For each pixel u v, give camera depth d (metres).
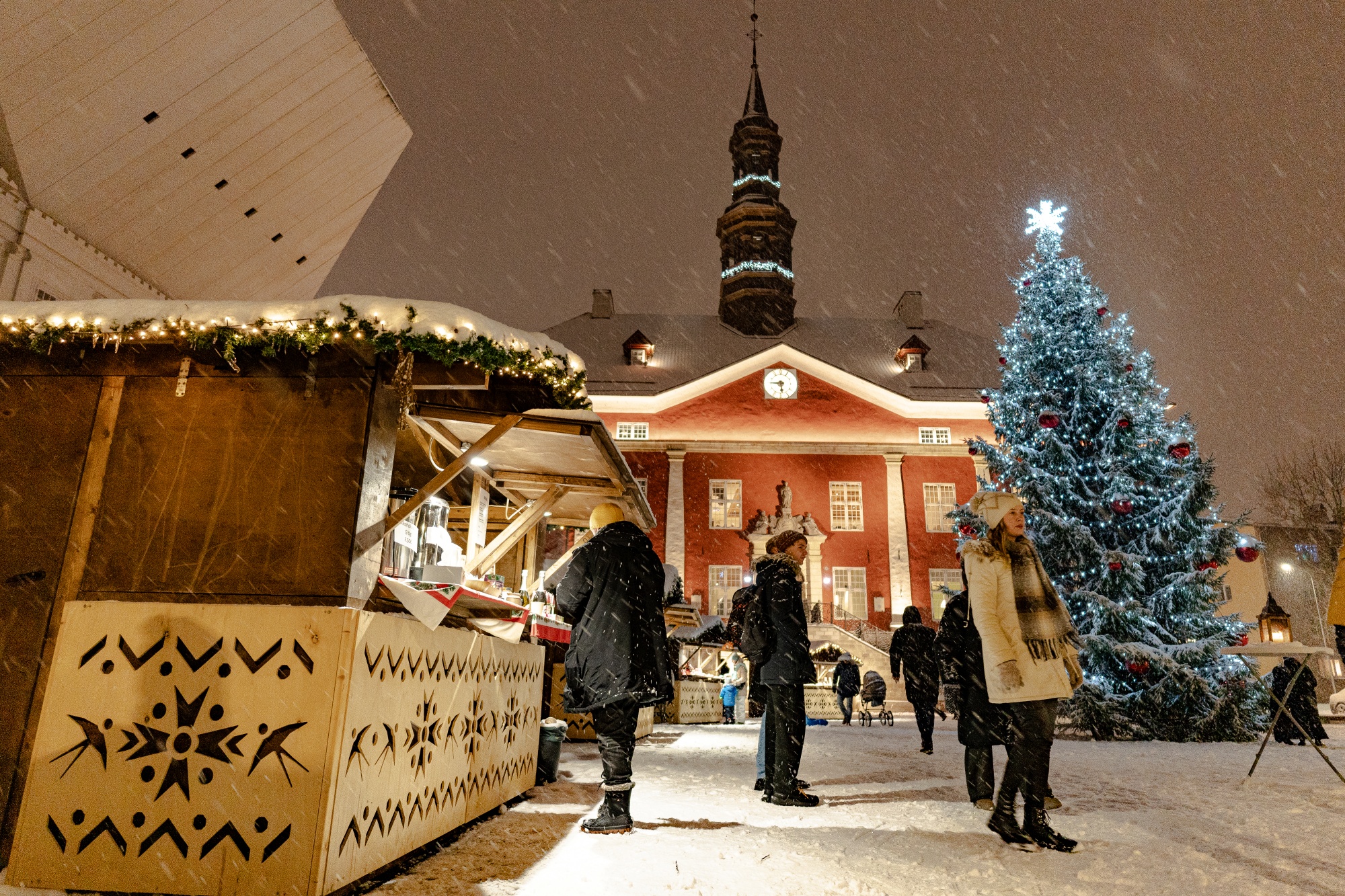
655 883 3.04
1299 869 3.38
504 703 4.55
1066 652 3.99
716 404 36.41
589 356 40.66
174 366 3.37
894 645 9.23
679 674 14.96
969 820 4.43
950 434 36.31
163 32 13.67
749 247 44.88
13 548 3.21
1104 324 14.85
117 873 2.69
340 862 2.71
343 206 20.03
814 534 34.16
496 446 5.69
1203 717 11.86
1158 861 3.49
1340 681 33.50
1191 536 13.41
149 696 2.81
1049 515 13.56
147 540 3.18
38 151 13.68
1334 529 34.50
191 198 16.48
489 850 3.54
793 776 4.93
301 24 15.52
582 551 4.12
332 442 3.25
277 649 2.81
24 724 3.04
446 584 3.75
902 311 44.88
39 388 3.39
